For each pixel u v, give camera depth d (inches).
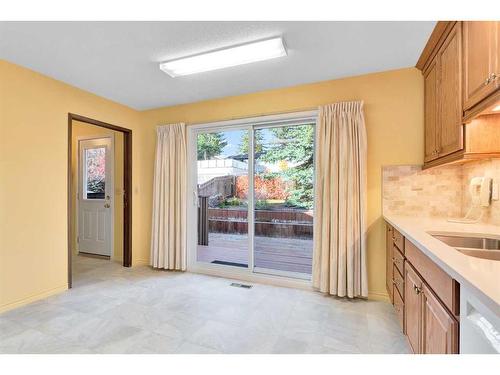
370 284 99.6
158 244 136.9
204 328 78.3
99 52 83.4
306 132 116.4
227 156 129.4
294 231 120.0
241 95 121.3
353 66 93.5
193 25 69.4
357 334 75.0
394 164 96.5
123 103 134.0
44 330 76.4
